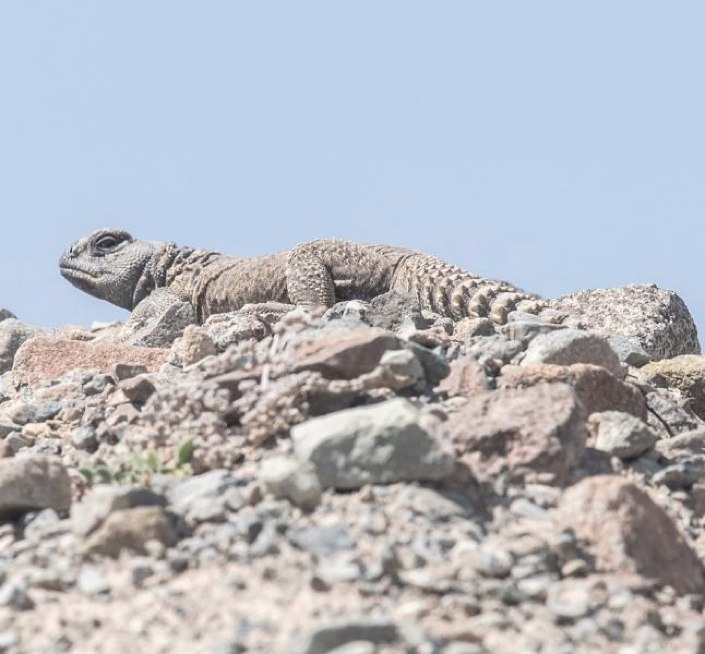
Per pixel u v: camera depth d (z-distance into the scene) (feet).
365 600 53.47
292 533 59.16
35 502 67.31
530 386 84.12
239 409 77.25
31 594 55.88
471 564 57.11
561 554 60.13
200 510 63.10
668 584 60.85
